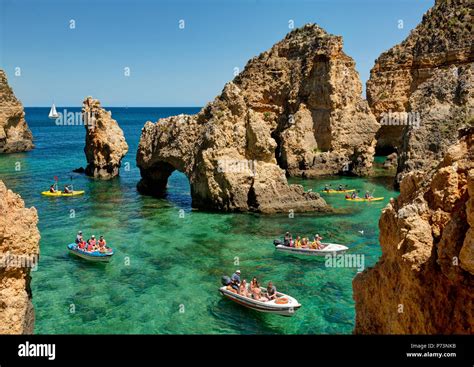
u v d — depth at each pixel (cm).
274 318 2167
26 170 6975
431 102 5284
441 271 1027
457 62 6650
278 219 4050
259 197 4266
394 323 1142
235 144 4409
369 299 1334
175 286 2548
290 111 7381
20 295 1483
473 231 903
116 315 2180
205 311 2241
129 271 2769
